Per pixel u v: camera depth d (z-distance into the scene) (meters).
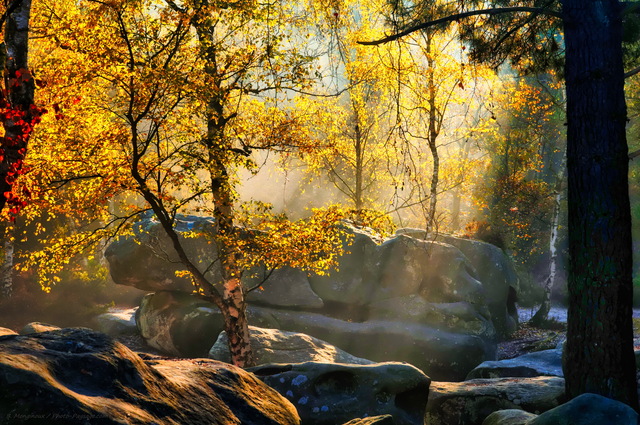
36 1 11.47
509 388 9.82
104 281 25.50
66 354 3.95
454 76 20.20
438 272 20.67
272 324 18.62
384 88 20.77
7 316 20.23
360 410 8.39
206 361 5.50
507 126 31.48
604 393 7.27
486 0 9.61
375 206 28.61
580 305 7.48
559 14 7.76
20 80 7.41
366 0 20.14
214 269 18.92
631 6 7.45
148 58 10.52
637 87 22.72
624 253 7.37
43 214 24.02
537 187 31.12
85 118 11.26
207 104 11.50
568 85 7.67
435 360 18.50
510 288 25.27
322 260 13.38
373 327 18.89
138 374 4.19
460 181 29.50
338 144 18.30
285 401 5.43
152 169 11.20
